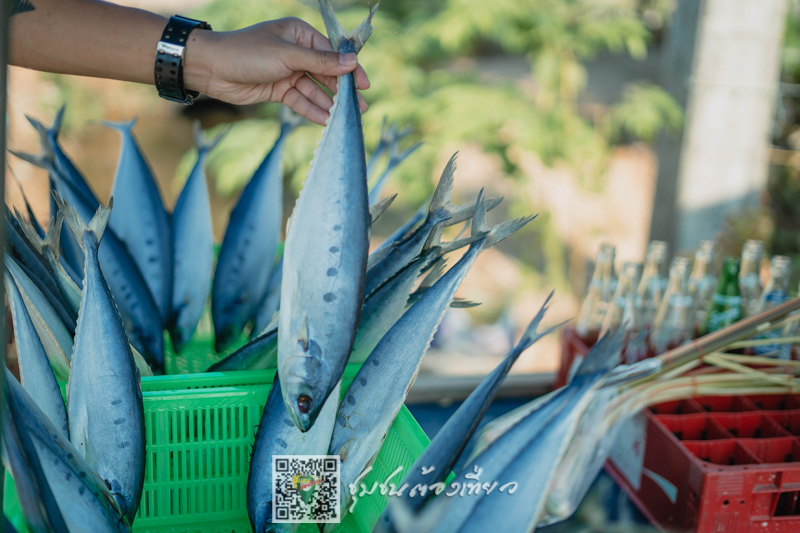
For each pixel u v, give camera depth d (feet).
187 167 12.04
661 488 4.20
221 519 3.76
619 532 3.22
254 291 4.88
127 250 4.53
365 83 3.49
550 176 16.85
